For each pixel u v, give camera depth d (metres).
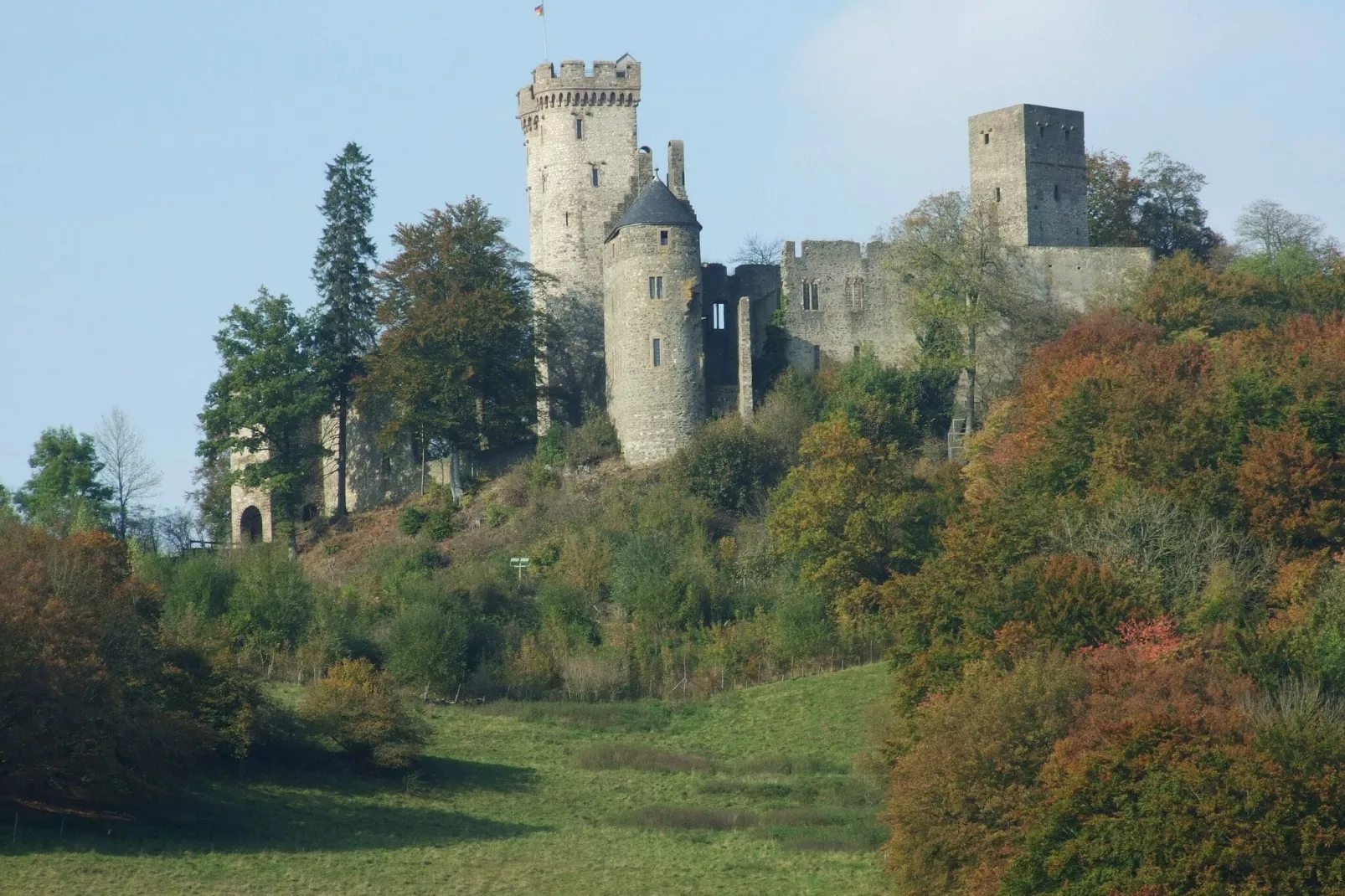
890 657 147.12
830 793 147.38
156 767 128.12
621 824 138.62
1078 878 100.31
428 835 133.75
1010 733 112.81
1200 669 118.44
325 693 151.88
